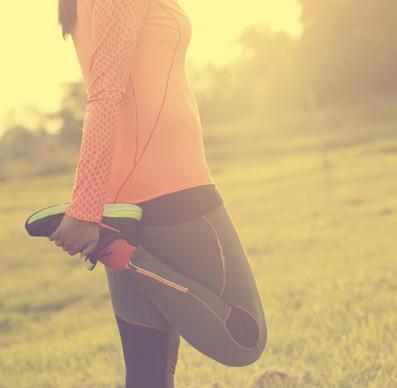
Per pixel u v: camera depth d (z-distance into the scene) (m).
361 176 28.67
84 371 7.11
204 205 2.52
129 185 2.50
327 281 10.53
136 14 2.34
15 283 17.00
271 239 16.77
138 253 2.44
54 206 2.34
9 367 8.14
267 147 58.66
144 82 2.46
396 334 6.47
